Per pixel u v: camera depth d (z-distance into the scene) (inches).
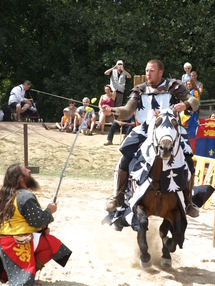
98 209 389.7
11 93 750.5
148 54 982.4
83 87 994.7
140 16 983.0
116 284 233.9
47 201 406.6
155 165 233.9
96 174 587.5
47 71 1093.1
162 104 249.6
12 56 1043.3
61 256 222.2
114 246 297.6
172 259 279.4
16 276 205.3
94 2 1032.8
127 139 255.3
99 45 1029.2
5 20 1062.4
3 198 213.6
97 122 773.3
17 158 613.3
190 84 573.0
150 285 234.5
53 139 677.3
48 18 1043.9
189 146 250.8
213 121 509.4
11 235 209.9
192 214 255.9
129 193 252.4
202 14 1015.6
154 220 358.6
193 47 1040.2
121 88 677.9
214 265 272.2
